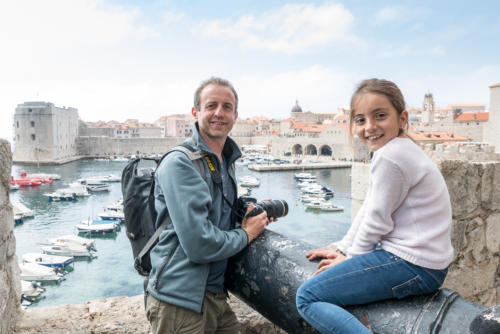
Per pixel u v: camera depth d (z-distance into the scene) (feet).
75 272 81.35
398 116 5.55
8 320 8.24
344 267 5.26
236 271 6.72
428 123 381.60
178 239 6.05
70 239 98.89
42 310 9.50
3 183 8.13
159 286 5.99
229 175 6.95
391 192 5.14
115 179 215.51
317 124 425.69
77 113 391.04
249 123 488.85
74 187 177.99
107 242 103.96
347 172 260.42
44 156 312.91
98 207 149.89
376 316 4.99
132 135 458.09
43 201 160.76
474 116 328.29
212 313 6.66
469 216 11.74
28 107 309.22
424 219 5.05
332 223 127.75
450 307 4.79
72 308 9.67
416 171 5.09
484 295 12.46
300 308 5.34
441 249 4.96
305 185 200.03
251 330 9.39
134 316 9.30
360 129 5.72
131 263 86.84
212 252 5.83
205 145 6.38
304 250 6.34
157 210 6.29
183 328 5.97
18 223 123.85
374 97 5.46
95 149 379.55
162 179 5.96
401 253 5.05
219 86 6.60
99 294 70.38
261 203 7.33
